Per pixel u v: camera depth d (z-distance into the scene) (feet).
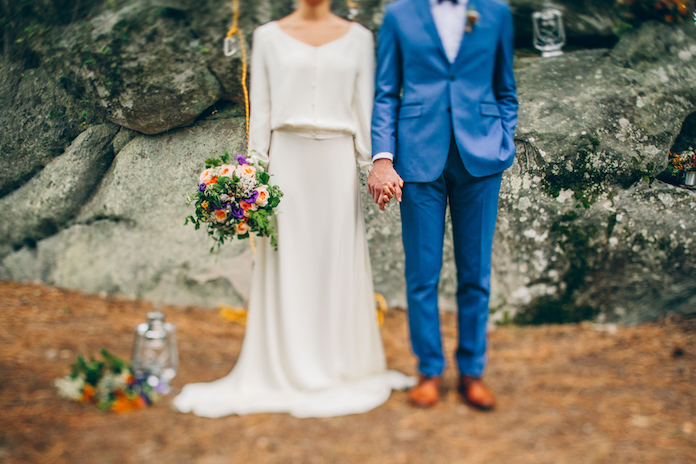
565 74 12.16
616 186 11.57
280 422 6.98
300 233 8.22
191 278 12.96
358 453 6.16
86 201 13.43
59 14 12.92
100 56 12.44
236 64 12.37
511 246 11.82
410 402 7.66
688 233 11.21
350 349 8.46
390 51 7.85
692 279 11.21
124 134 13.17
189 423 6.90
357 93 8.24
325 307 8.34
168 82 12.41
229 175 7.62
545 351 10.12
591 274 11.59
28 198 13.56
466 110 7.45
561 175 11.62
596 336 10.87
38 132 13.37
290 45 7.99
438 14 7.61
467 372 7.66
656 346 9.90
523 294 11.78
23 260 13.80
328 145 8.14
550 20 12.40
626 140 11.55
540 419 7.02
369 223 12.37
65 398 7.38
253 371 8.20
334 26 8.14
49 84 13.17
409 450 6.23
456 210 7.84
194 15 12.23
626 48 12.07
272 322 8.28
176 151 12.89
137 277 13.11
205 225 12.82
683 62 11.68
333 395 7.80
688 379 8.25
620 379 8.42
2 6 13.34
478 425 6.88
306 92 7.97
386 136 7.69
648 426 6.79
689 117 11.88
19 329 10.37
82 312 11.94
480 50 7.48
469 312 7.75
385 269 12.48
